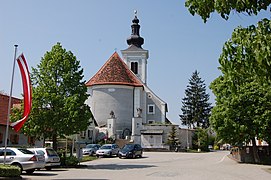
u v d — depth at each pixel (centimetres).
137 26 8050
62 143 4266
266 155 3153
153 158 4031
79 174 2097
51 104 2616
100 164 3073
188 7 716
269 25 618
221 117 2977
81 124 2625
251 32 634
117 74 6656
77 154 2812
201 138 6556
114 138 6009
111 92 6450
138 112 6094
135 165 2931
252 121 2903
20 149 2094
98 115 6406
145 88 6900
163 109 6769
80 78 2762
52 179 1798
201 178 1884
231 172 2241
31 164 2036
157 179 1831
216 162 3325
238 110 2908
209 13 697
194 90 9906
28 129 2572
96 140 6034
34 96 2573
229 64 673
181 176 1992
